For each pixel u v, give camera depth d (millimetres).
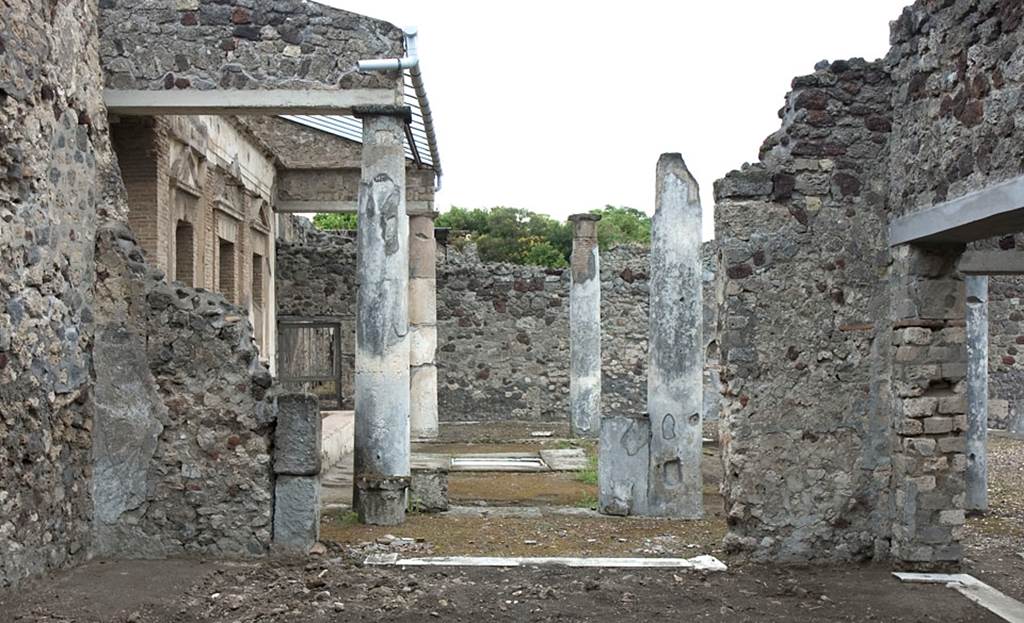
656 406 10125
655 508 10023
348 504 10367
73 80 7301
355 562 7480
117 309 7660
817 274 7633
